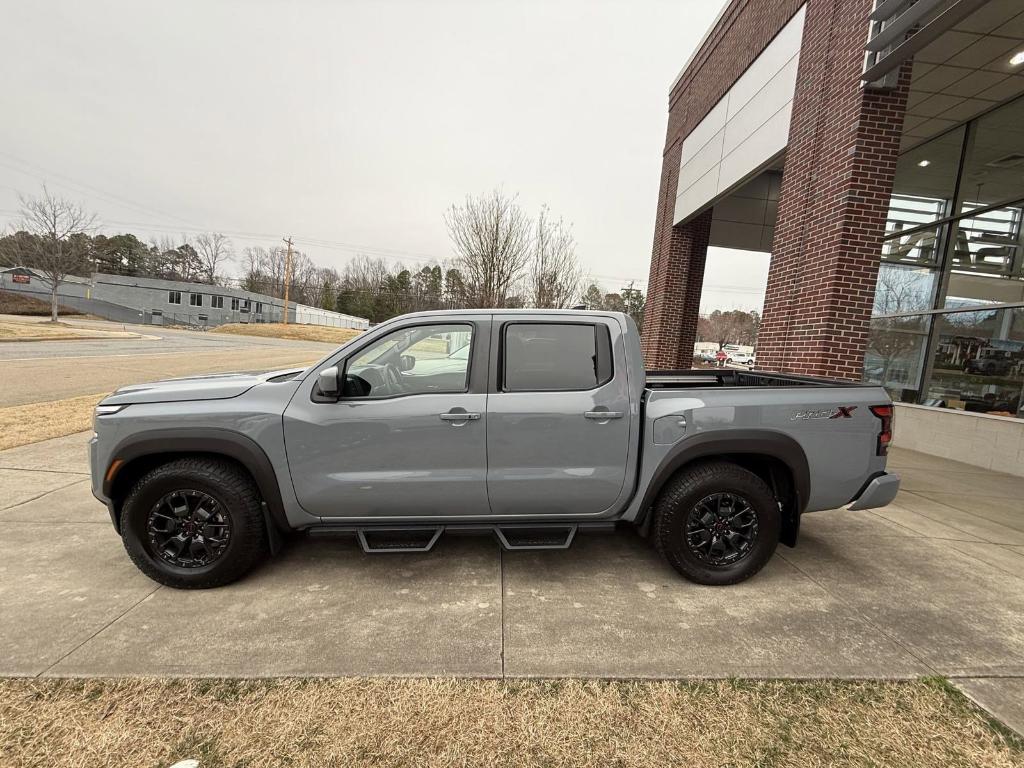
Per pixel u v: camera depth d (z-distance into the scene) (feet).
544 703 7.29
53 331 100.99
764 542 10.66
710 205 37.14
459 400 10.27
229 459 10.41
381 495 10.27
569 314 10.85
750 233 46.21
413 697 7.34
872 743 6.72
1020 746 6.70
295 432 10.02
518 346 10.68
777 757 6.47
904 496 18.56
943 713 7.28
